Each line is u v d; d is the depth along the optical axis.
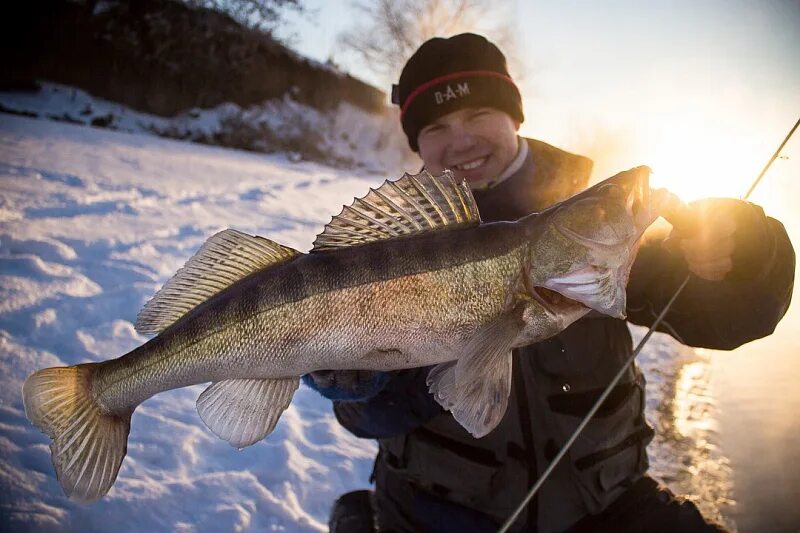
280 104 6.61
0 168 2.30
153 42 5.48
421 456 0.65
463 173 0.78
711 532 0.62
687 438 1.03
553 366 0.62
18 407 0.92
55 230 1.68
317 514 0.84
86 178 2.41
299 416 1.09
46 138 3.33
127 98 5.38
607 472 0.62
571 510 0.62
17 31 4.73
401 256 0.53
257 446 0.96
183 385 0.56
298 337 0.53
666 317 0.65
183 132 5.30
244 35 6.18
